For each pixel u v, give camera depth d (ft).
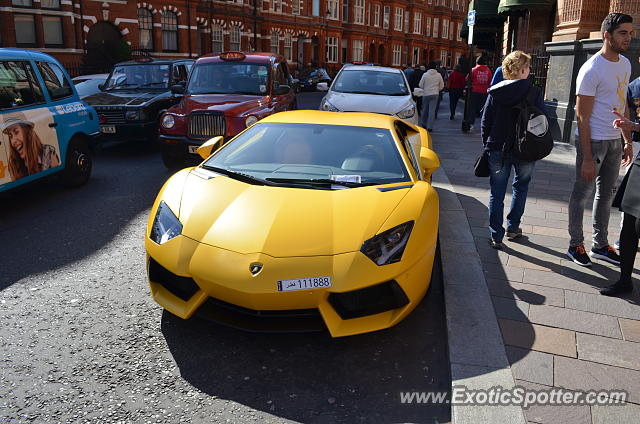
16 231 17.84
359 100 31.81
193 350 10.54
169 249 10.64
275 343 10.89
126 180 25.85
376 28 198.90
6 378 9.45
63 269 14.56
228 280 9.74
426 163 14.93
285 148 13.75
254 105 27.04
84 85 38.63
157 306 12.39
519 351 10.25
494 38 90.74
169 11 106.52
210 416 8.60
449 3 240.94
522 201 15.93
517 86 14.28
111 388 9.25
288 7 151.53
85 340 10.82
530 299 12.48
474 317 11.42
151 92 35.12
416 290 10.70
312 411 8.81
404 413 8.82
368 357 10.48
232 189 11.93
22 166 19.56
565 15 36.60
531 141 14.38
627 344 10.57
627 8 33.14
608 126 13.91
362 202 11.31
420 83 43.09
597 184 14.78
